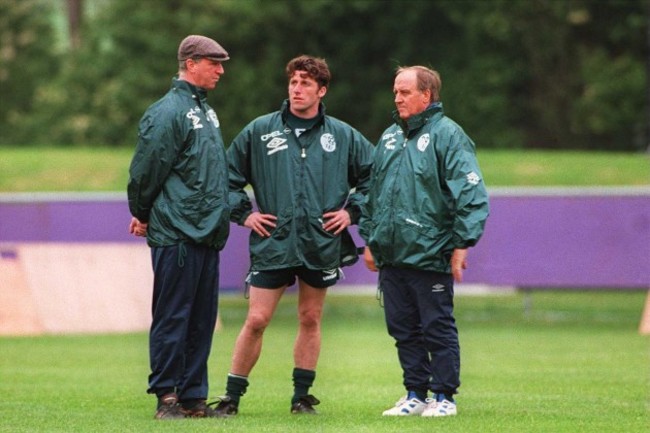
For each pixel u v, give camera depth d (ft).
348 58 444.14
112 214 213.25
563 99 428.97
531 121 434.30
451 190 91.25
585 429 87.56
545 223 207.51
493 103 419.54
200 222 91.09
